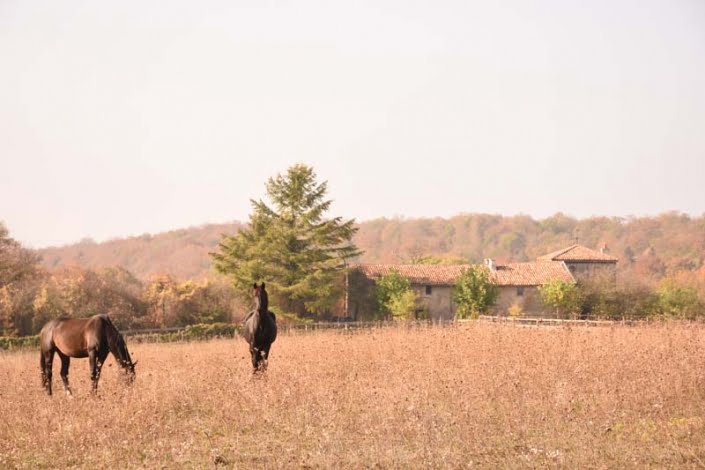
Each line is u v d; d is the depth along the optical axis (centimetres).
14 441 1201
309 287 6500
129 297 6375
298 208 6850
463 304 7062
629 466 1030
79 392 1617
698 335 2281
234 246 6738
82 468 1083
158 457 1109
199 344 3319
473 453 1095
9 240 6262
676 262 14750
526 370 1641
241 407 1392
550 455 1067
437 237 18788
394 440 1156
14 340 4128
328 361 1881
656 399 1377
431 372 1653
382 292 7088
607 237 17512
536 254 17650
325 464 1045
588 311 6794
